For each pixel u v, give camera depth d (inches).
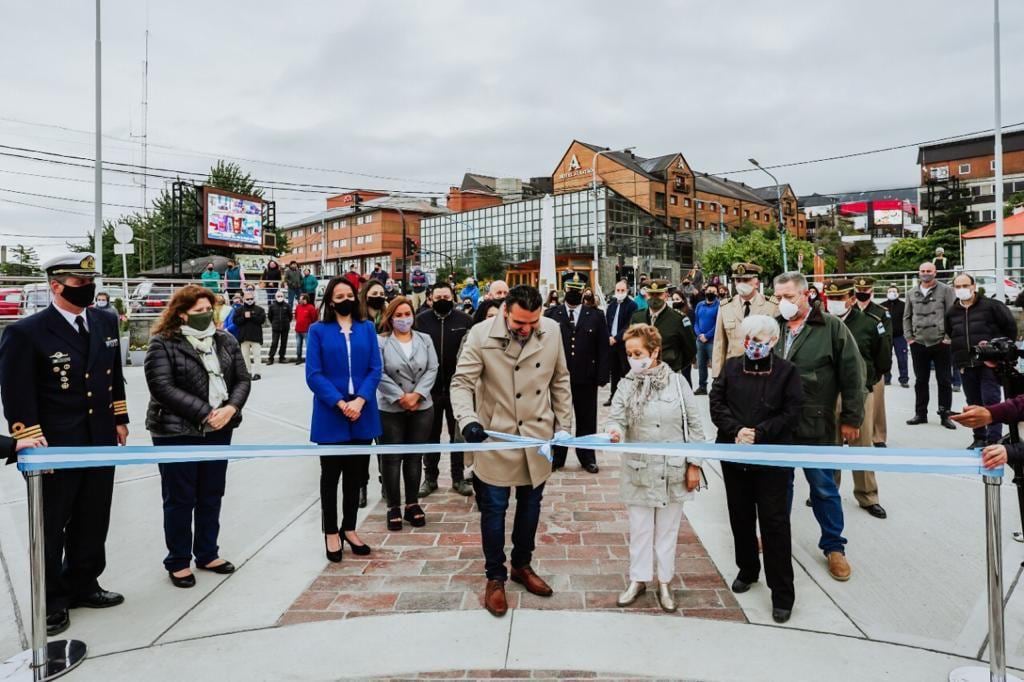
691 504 221.8
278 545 186.2
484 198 3248.0
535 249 2513.5
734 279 235.8
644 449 138.7
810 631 134.1
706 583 159.0
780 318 178.2
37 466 123.9
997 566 110.9
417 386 203.2
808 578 160.4
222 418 159.3
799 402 146.3
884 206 4097.0
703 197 2901.1
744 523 152.6
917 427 324.2
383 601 149.9
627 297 336.5
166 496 160.2
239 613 144.7
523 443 144.5
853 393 168.4
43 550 123.8
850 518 202.7
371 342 185.3
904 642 129.3
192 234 1434.5
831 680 116.3
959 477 243.8
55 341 141.3
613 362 319.6
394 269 3213.6
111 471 151.1
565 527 199.8
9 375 134.3
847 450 126.6
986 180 2960.1
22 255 2191.2
